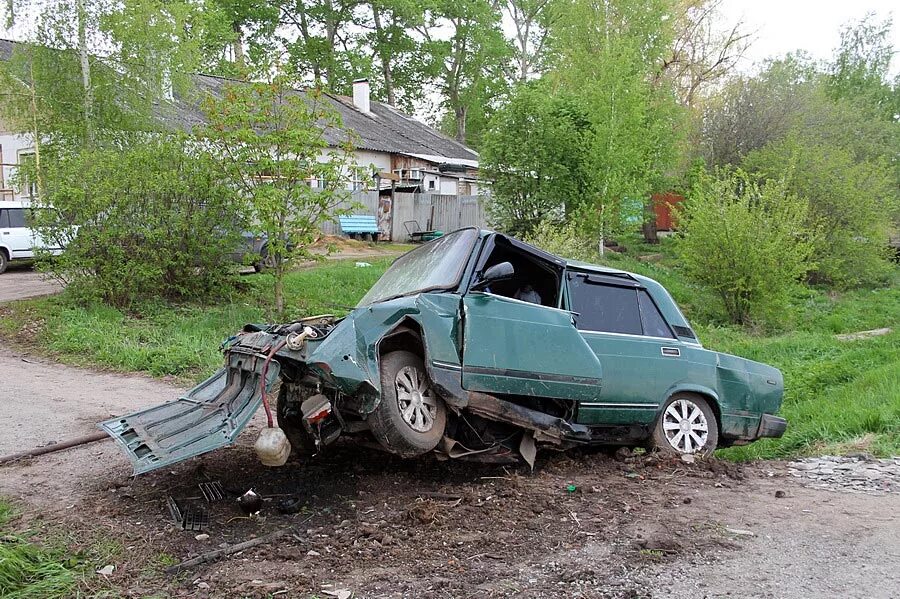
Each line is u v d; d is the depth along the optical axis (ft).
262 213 48.39
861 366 44.62
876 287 93.09
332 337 17.62
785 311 68.13
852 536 16.62
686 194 90.07
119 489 18.79
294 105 49.01
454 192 117.70
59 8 58.23
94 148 56.29
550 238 67.36
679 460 23.08
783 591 13.69
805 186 87.15
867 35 172.76
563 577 14.11
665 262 95.04
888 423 28.25
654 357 23.44
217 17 111.96
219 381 20.01
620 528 16.88
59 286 57.88
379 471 20.49
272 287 57.82
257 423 26.61
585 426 22.24
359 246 93.04
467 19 163.53
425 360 18.37
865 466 23.47
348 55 145.28
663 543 15.81
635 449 24.29
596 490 19.77
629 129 84.53
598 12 100.17
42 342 40.86
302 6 145.48
